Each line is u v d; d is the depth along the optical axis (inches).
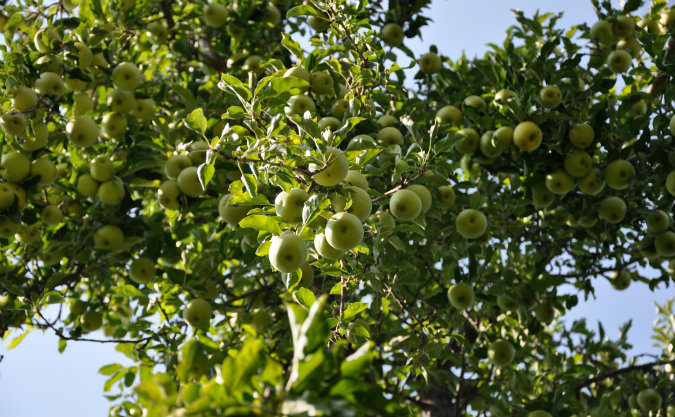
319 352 61.6
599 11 269.7
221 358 180.4
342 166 126.8
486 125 223.6
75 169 225.9
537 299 240.8
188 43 315.3
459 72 269.4
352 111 178.7
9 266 225.0
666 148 208.5
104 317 248.8
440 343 207.0
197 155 211.3
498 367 249.0
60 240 229.5
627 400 263.9
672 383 260.2
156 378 67.0
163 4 291.4
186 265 226.4
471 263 219.6
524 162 214.4
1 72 200.5
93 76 229.8
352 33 190.4
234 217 188.7
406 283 205.8
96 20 251.6
